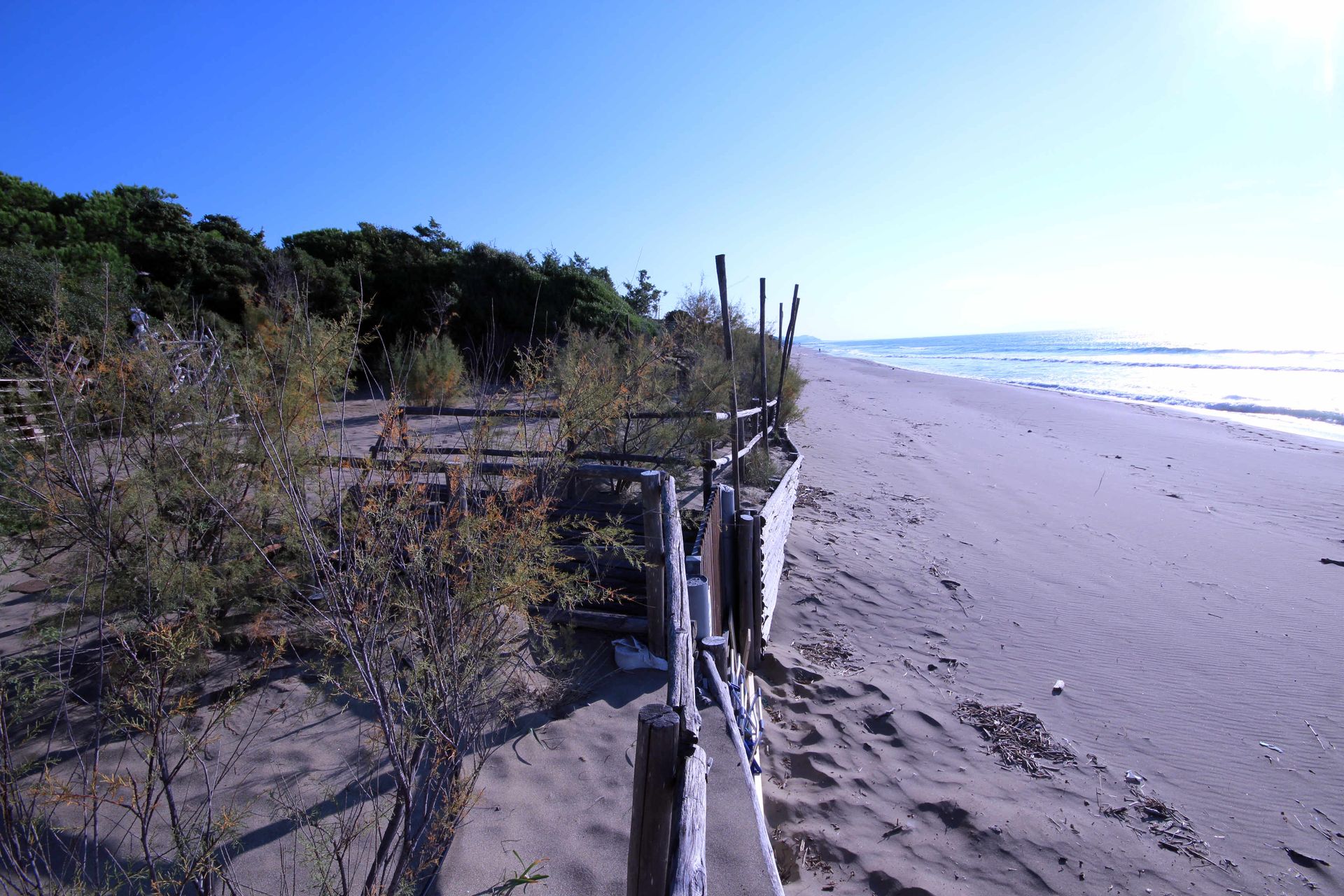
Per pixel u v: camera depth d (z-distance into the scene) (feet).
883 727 13.97
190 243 57.31
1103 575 23.09
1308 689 16.22
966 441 48.11
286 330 12.00
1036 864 10.66
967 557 24.09
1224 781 13.07
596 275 80.23
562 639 13.35
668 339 20.30
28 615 12.34
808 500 29.27
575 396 12.39
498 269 65.05
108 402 10.19
